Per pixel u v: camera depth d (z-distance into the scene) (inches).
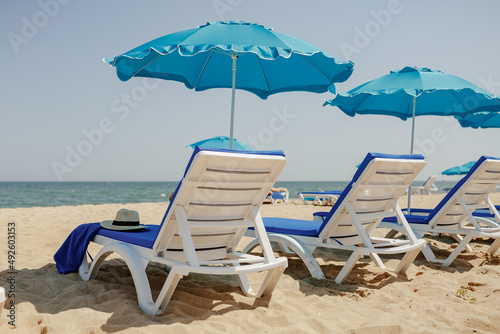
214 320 105.0
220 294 125.9
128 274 147.6
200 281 143.0
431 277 150.6
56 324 96.0
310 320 107.0
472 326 105.8
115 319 101.8
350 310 117.3
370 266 172.9
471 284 142.6
